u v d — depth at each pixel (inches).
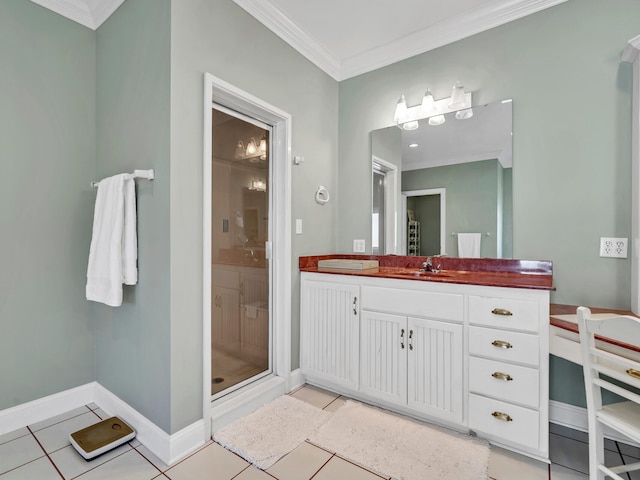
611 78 70.9
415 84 98.2
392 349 78.6
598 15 72.2
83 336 84.1
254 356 89.5
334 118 112.2
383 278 80.1
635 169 65.6
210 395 69.9
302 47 96.2
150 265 67.9
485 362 66.7
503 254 83.4
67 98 81.2
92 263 73.9
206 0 69.9
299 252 96.8
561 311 68.7
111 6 78.4
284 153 91.9
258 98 82.0
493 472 59.7
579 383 73.9
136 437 70.0
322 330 91.4
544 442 60.9
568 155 75.5
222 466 61.4
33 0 75.4
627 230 69.1
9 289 72.9
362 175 108.9
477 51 87.6
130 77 73.1
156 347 66.2
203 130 69.1
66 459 62.6
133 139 72.1
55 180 79.5
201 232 69.0
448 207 92.4
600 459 49.4
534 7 79.0
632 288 67.6
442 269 92.6
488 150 85.8
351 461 62.6
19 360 74.0
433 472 59.2
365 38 96.6
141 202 70.3
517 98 81.9
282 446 66.3
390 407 82.0
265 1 80.7
